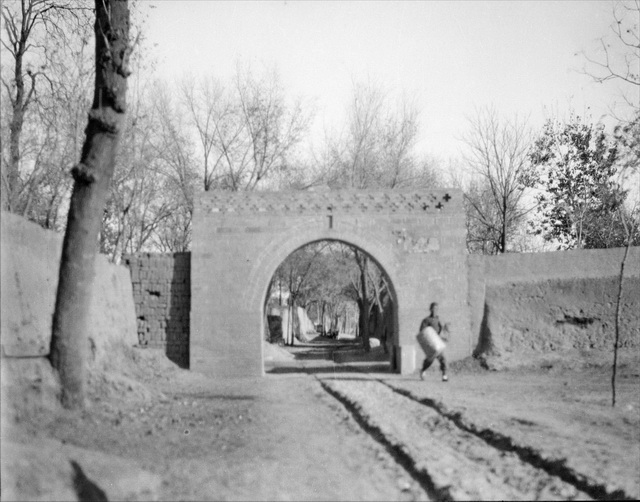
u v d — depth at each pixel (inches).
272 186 1465.3
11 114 831.7
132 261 882.8
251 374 840.9
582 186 1385.3
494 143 1425.9
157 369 785.6
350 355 1545.3
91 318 677.3
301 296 2687.0
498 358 823.1
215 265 860.6
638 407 508.7
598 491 284.7
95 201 415.2
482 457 352.2
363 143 1477.6
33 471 250.8
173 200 1505.9
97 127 416.2
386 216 871.7
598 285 858.1
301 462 335.6
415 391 616.4
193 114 1400.1
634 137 847.1
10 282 531.8
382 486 295.7
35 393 386.9
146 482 280.5
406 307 860.0
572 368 777.6
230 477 302.8
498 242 1561.3
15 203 775.1
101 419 404.2
